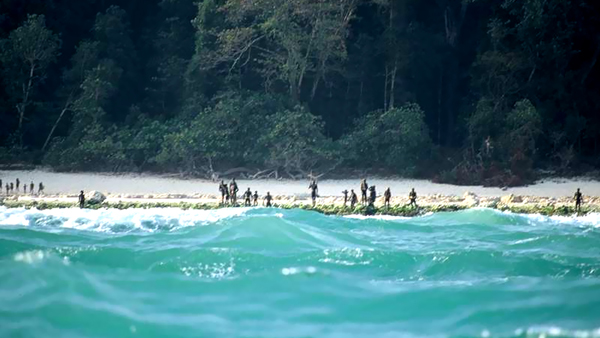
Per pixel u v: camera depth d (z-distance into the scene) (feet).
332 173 457.27
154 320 123.75
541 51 465.88
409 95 497.87
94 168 463.42
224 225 218.59
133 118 495.41
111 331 118.32
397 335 121.29
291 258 177.37
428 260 178.91
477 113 463.01
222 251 177.99
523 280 157.48
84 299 129.90
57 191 392.47
